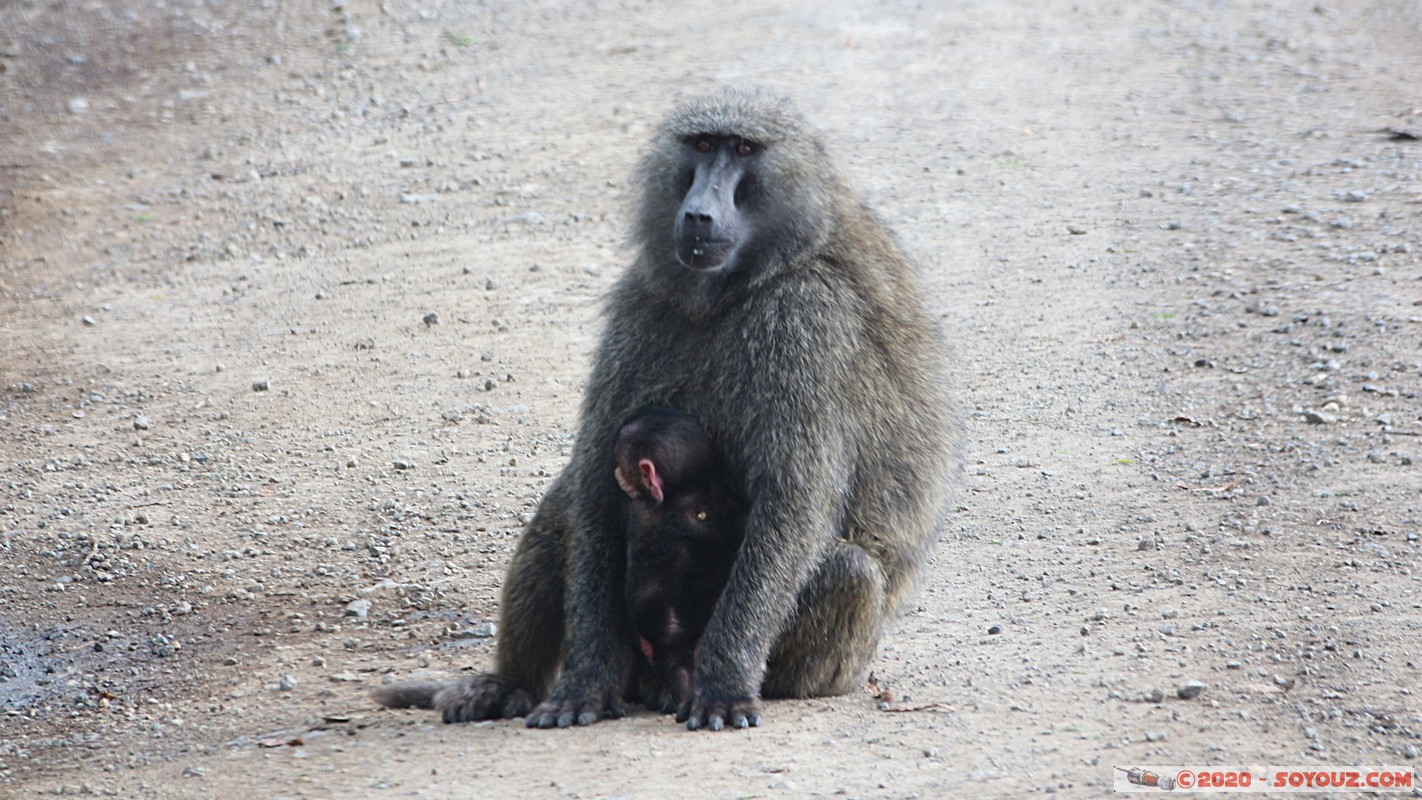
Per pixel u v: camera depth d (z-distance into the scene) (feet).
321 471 42.75
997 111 74.54
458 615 34.12
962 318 51.57
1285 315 49.16
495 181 67.77
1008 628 30.73
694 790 22.44
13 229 65.00
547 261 58.90
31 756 27.50
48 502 41.27
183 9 95.96
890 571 27.91
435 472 42.37
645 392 27.48
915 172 66.54
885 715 25.95
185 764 25.96
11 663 32.50
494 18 93.76
